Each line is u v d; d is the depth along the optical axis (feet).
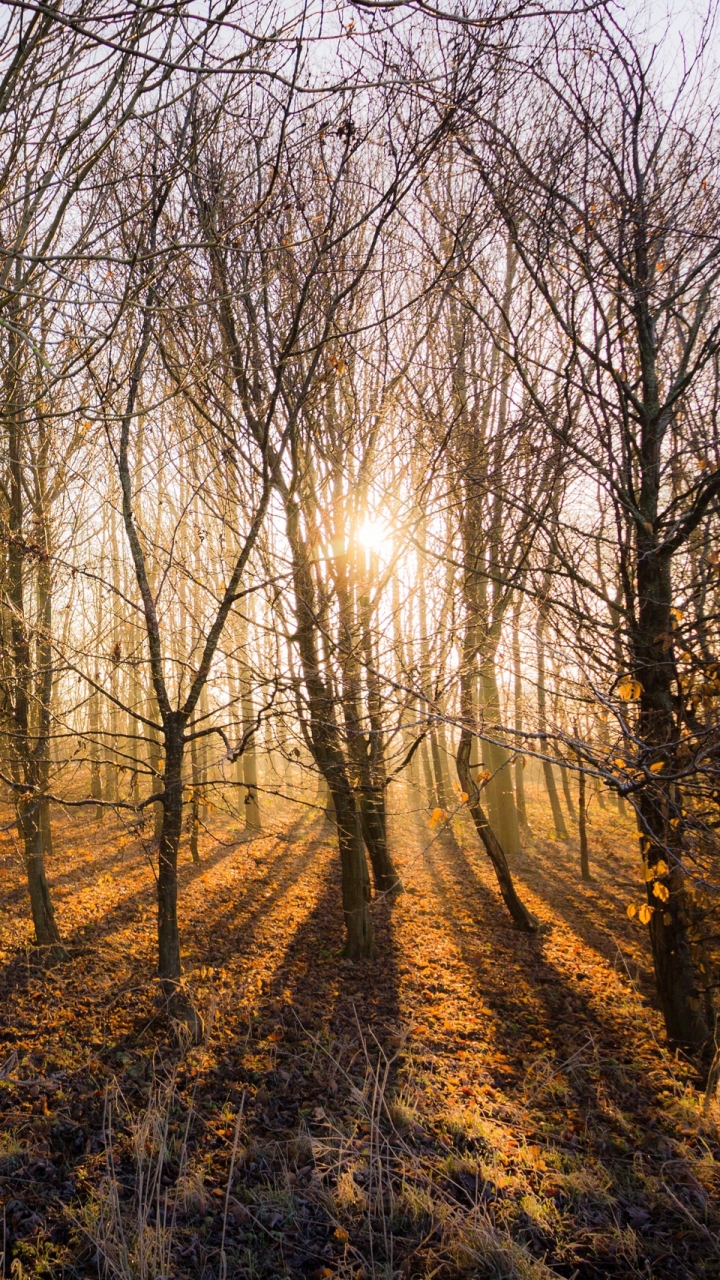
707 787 18.83
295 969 33.30
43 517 28.04
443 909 45.83
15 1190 16.21
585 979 34.27
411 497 26.99
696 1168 18.69
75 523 31.22
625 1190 17.88
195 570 29.22
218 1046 24.06
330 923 41.32
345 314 28.63
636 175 22.90
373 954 35.86
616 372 23.30
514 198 22.38
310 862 57.41
